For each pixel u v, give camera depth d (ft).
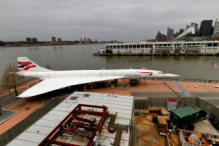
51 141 38.60
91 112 54.54
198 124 90.79
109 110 66.33
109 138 46.85
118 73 146.10
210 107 94.58
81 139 45.29
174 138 78.69
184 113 88.12
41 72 144.05
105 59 451.12
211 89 137.18
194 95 123.95
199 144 66.80
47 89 118.93
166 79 181.37
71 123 52.54
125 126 53.47
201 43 471.21
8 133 67.67
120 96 82.99
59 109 69.10
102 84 150.61
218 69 269.23
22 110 101.81
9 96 125.29
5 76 124.77
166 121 87.30
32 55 651.66
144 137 80.33
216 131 84.48
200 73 244.42
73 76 144.56
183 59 399.85
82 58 489.26
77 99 80.33
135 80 152.97
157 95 124.36
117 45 546.26
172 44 492.95
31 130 53.06
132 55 518.37
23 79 168.96
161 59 415.85
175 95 123.85
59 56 577.84
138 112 105.40
